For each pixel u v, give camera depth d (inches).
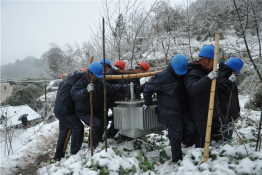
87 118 153.1
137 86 155.9
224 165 98.0
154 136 184.7
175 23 294.2
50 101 498.6
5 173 159.5
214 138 147.1
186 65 123.5
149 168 127.0
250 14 191.2
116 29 307.9
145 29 313.3
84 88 145.5
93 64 142.3
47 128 294.4
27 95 673.0
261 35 219.6
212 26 246.7
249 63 197.2
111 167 115.1
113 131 174.7
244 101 322.0
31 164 180.4
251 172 89.7
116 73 175.3
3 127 300.2
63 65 605.6
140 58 323.0
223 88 139.4
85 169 116.0
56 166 146.6
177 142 129.0
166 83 125.9
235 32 235.3
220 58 238.5
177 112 127.6
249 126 189.2
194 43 300.5
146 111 140.5
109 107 172.7
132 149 157.2
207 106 125.6
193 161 111.3
